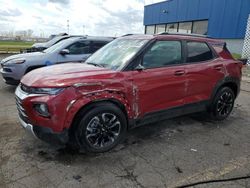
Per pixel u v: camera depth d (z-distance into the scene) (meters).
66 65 3.94
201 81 4.36
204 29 19.73
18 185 2.72
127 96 3.48
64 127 3.08
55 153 3.43
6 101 5.98
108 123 3.42
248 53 14.12
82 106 3.15
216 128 4.56
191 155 3.49
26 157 3.30
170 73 3.90
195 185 2.79
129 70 3.54
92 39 7.99
